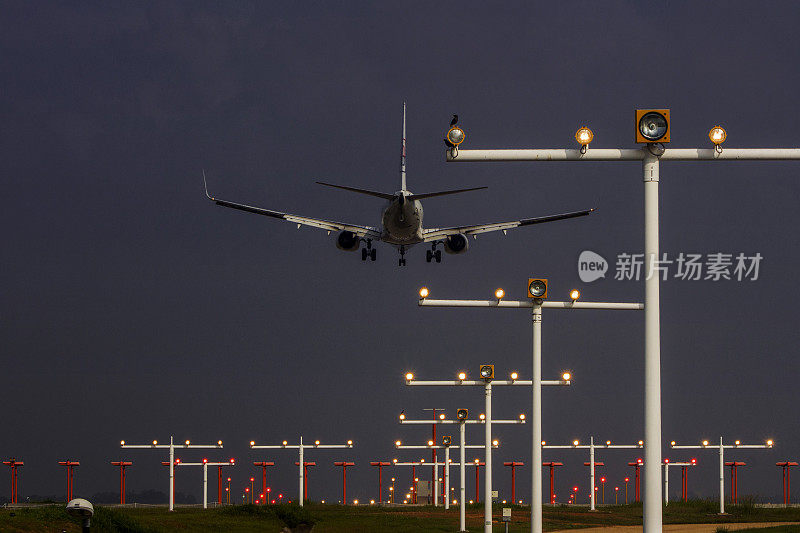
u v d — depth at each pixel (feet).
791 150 292.20
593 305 527.40
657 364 281.54
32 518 557.33
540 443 515.09
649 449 278.46
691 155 292.40
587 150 293.64
